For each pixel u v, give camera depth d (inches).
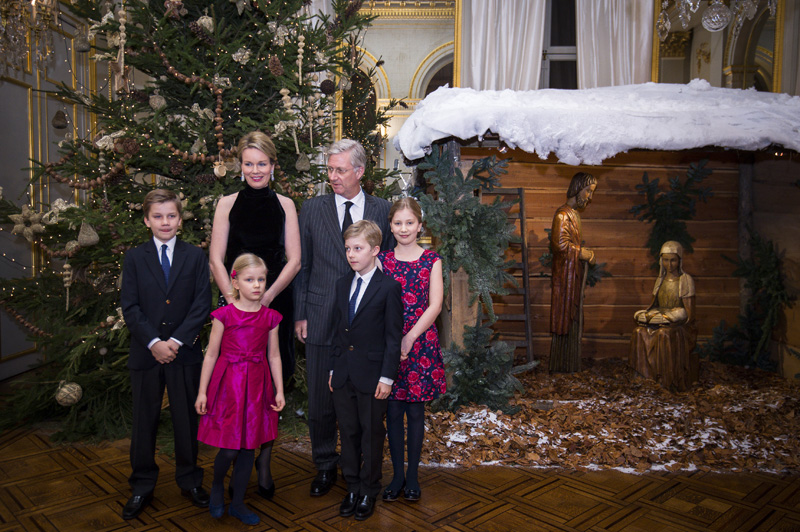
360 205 122.6
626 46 259.1
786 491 127.6
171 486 125.9
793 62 257.1
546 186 244.2
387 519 111.9
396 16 511.5
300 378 162.2
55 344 157.9
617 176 245.3
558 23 304.8
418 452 119.8
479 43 256.8
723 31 370.6
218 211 118.0
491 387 169.0
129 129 144.1
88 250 158.1
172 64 155.1
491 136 177.5
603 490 126.6
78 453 145.6
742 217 241.6
